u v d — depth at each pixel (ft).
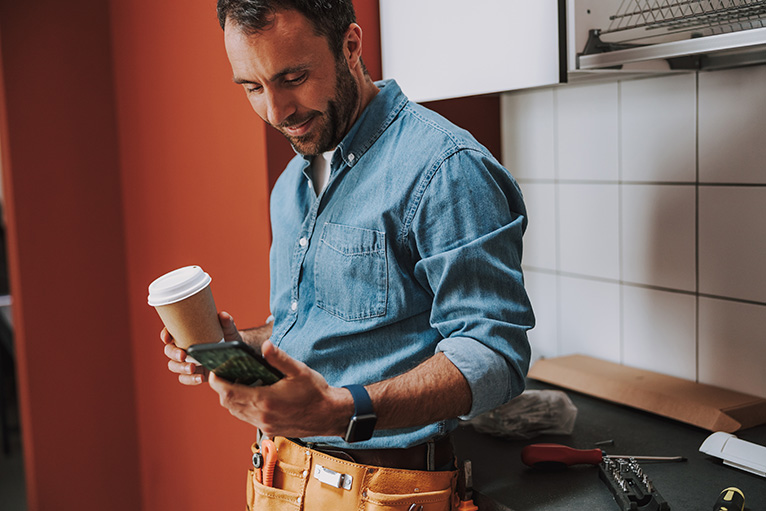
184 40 6.50
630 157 5.55
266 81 3.52
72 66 7.88
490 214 3.55
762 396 4.91
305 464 3.96
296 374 2.95
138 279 8.17
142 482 8.75
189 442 7.48
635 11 4.35
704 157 5.04
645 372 5.58
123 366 8.50
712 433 4.66
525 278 6.71
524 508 3.80
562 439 4.76
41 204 7.91
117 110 8.11
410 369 3.71
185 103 6.64
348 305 3.83
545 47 4.35
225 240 6.32
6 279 13.07
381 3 5.71
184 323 3.62
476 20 4.80
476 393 3.32
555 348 6.50
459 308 3.47
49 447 8.21
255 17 3.39
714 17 3.93
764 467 4.03
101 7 7.93
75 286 8.16
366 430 3.11
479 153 3.60
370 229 3.72
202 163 6.49
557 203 6.24
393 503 3.72
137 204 7.95
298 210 4.37
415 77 5.45
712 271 5.10
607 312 5.93
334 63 3.65
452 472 3.93
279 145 5.67
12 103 7.66
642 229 5.54
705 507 3.72
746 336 4.94
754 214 4.78
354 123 3.94
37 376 8.08
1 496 11.05
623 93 5.53
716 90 4.89
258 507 4.13
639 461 4.32
